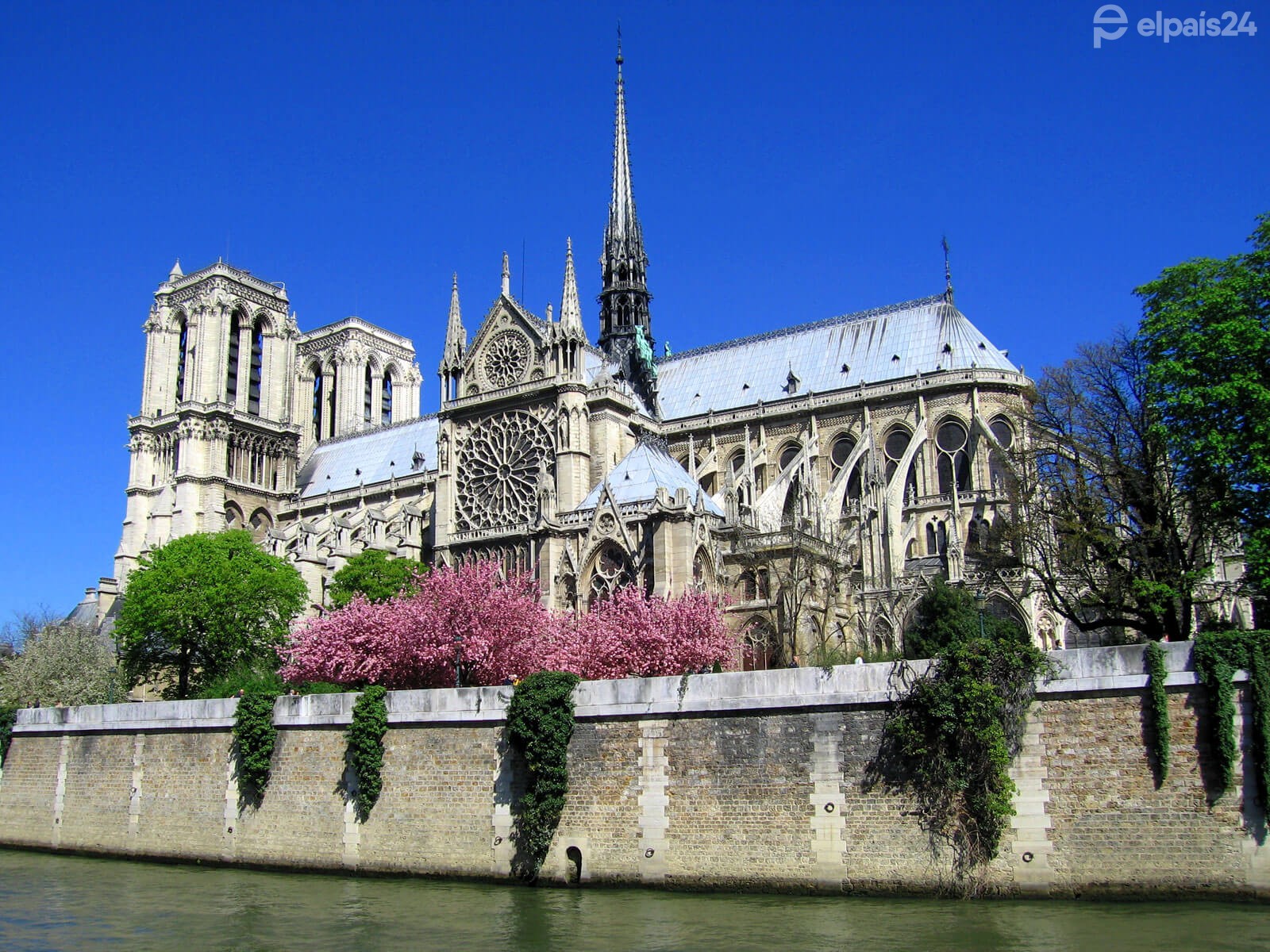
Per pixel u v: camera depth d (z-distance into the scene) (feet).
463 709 184.96
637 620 241.35
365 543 405.80
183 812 216.95
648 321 450.30
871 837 151.94
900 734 150.82
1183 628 193.57
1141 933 123.34
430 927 145.28
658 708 167.94
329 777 198.08
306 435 606.96
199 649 344.28
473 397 382.01
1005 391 363.97
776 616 272.31
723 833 160.86
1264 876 133.39
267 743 205.46
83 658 353.10
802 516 304.71
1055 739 145.89
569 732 173.99
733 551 288.51
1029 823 145.07
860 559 324.80
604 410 364.99
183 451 502.38
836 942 126.52
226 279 529.04
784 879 155.74
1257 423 187.73
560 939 135.03
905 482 359.87
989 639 154.81
